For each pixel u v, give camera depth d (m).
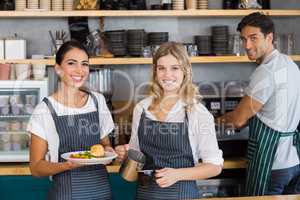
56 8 4.07
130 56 4.14
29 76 3.97
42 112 2.79
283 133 3.41
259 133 3.45
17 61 4.00
